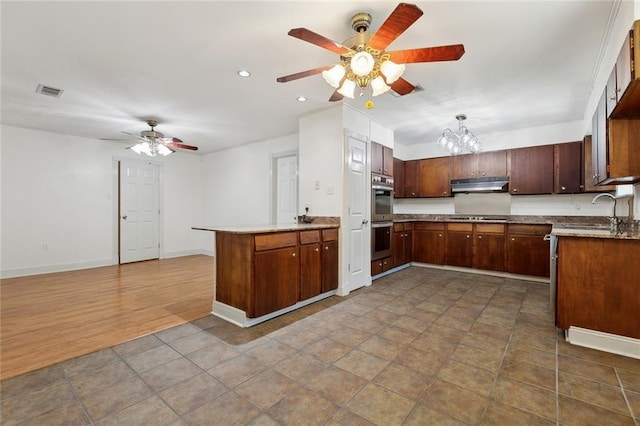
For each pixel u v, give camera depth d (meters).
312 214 3.88
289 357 2.14
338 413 1.56
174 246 6.52
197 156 6.93
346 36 2.19
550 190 4.41
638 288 2.17
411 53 1.76
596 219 4.28
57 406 1.61
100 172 5.44
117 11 1.89
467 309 3.13
